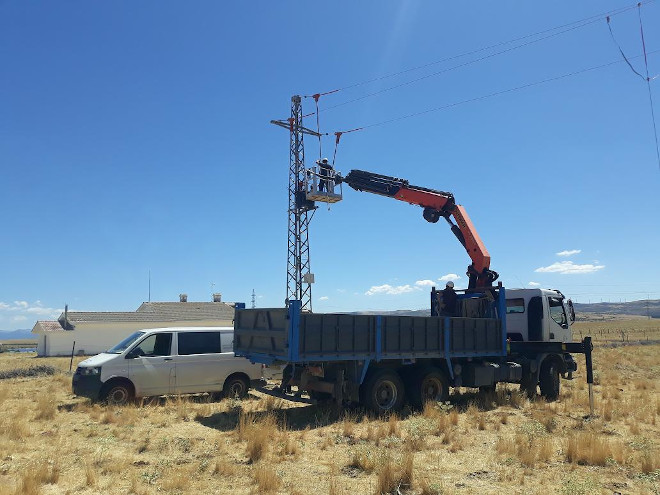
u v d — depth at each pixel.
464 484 6.74
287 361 10.49
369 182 16.14
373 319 11.61
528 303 16.14
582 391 16.09
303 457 8.07
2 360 37.00
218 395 14.27
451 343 13.06
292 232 44.47
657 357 29.22
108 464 7.54
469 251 15.77
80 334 47.03
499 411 12.34
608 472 7.33
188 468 7.34
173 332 13.79
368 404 11.51
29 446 8.66
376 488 6.43
